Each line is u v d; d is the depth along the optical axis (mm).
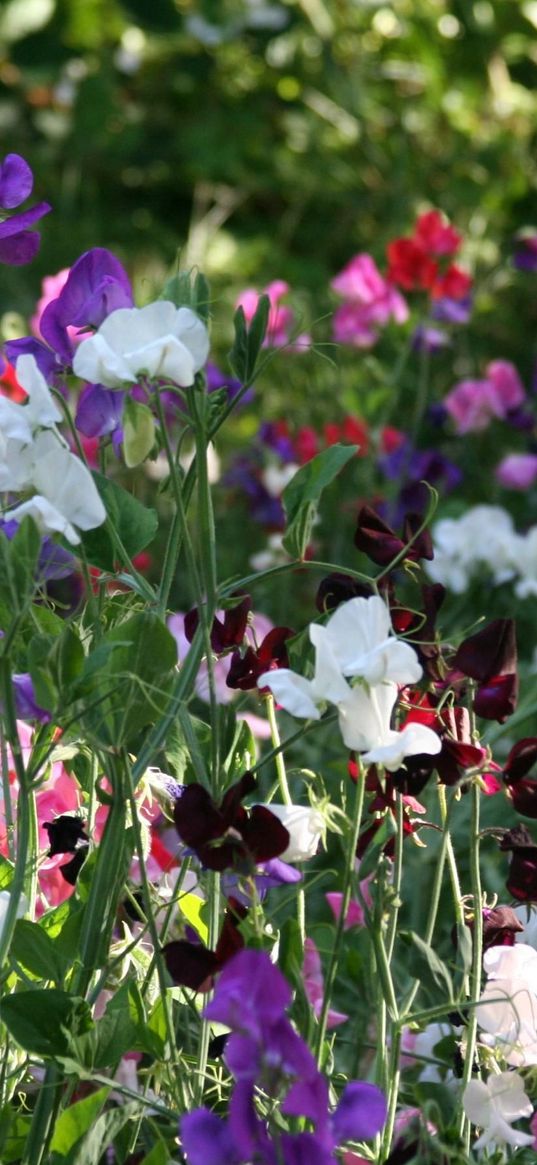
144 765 1686
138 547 1812
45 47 9148
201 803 1593
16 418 1598
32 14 9148
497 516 4484
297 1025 1590
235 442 6109
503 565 4441
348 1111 1530
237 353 1731
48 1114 1670
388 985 1699
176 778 2145
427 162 8992
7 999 1627
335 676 1553
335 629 1596
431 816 3146
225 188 9492
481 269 7766
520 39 9023
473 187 8523
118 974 1935
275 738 1865
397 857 1768
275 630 1825
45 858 2148
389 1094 1710
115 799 1650
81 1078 1619
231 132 9438
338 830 1664
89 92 9445
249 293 5340
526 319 8031
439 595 1822
